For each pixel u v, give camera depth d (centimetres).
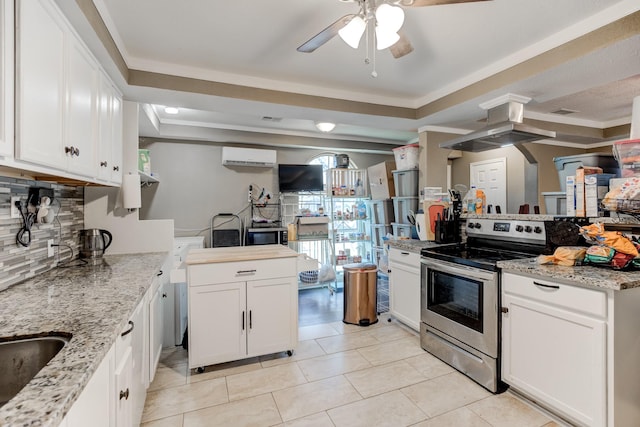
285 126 449
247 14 189
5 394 99
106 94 212
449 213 317
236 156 446
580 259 182
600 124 445
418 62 254
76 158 159
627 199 177
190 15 189
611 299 151
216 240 448
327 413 188
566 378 168
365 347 275
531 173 469
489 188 523
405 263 305
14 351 100
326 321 341
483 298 212
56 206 204
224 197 469
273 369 238
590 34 195
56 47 138
